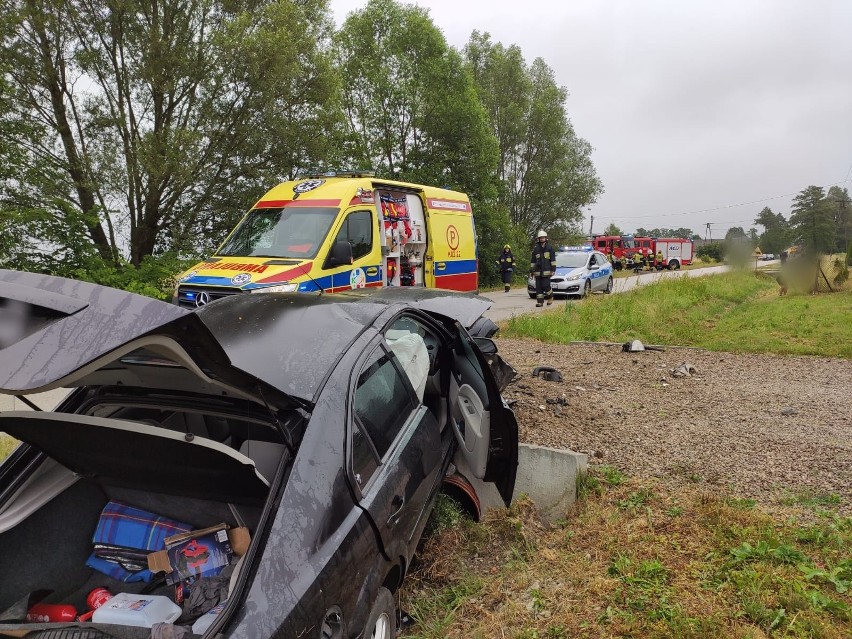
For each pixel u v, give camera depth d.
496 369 5.34
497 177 37.91
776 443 5.51
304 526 2.23
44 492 2.62
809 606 3.12
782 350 10.27
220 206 15.96
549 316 13.22
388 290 4.77
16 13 12.98
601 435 5.71
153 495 2.74
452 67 30.28
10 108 13.38
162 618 2.21
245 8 15.80
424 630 3.27
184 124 15.51
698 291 18.83
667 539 3.88
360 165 24.14
